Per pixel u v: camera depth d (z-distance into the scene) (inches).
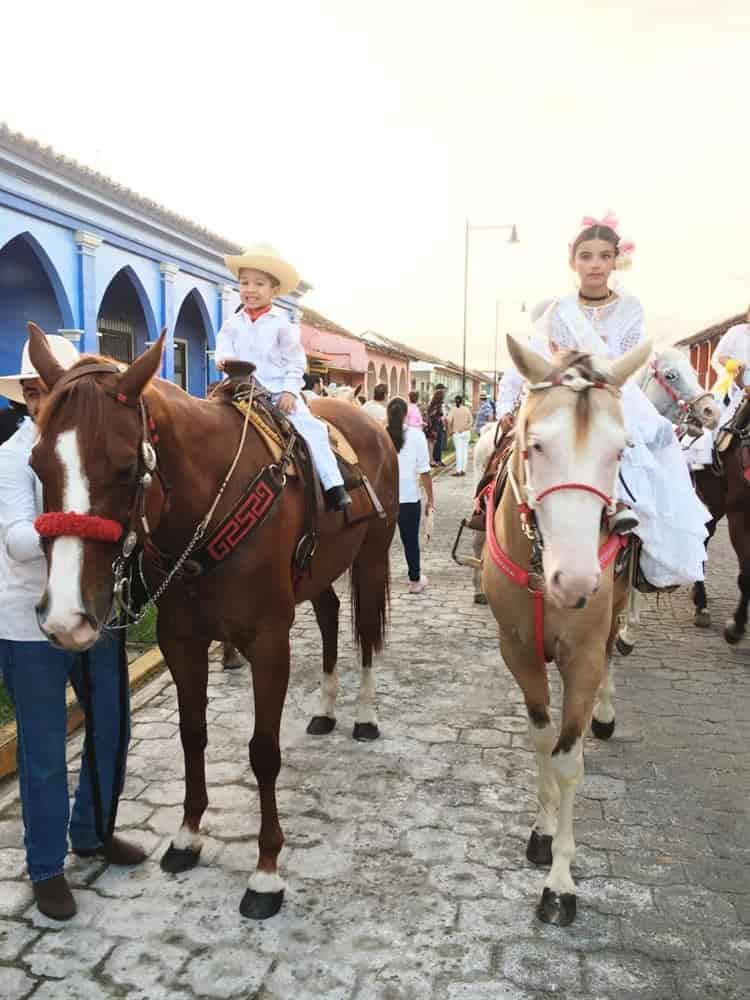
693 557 142.3
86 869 123.6
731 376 247.1
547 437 92.7
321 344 895.1
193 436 109.5
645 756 161.8
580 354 100.7
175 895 116.9
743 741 169.3
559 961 102.5
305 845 129.3
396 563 357.1
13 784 149.8
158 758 159.5
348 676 207.9
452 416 797.9
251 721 177.9
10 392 114.4
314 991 97.4
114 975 100.2
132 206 444.8
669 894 116.5
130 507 89.7
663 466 145.3
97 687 119.3
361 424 178.7
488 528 125.2
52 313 430.9
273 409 129.0
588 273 138.3
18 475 102.8
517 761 158.6
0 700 171.3
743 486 221.3
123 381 90.0
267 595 115.9
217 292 597.9
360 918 111.3
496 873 121.8
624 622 238.2
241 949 105.0
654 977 99.7
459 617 266.1
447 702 189.5
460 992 97.0
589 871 122.3
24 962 102.4
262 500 114.2
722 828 134.9
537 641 113.7
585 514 90.7
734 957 103.4
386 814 138.6
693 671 213.9
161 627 119.2
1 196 355.9
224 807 141.6
